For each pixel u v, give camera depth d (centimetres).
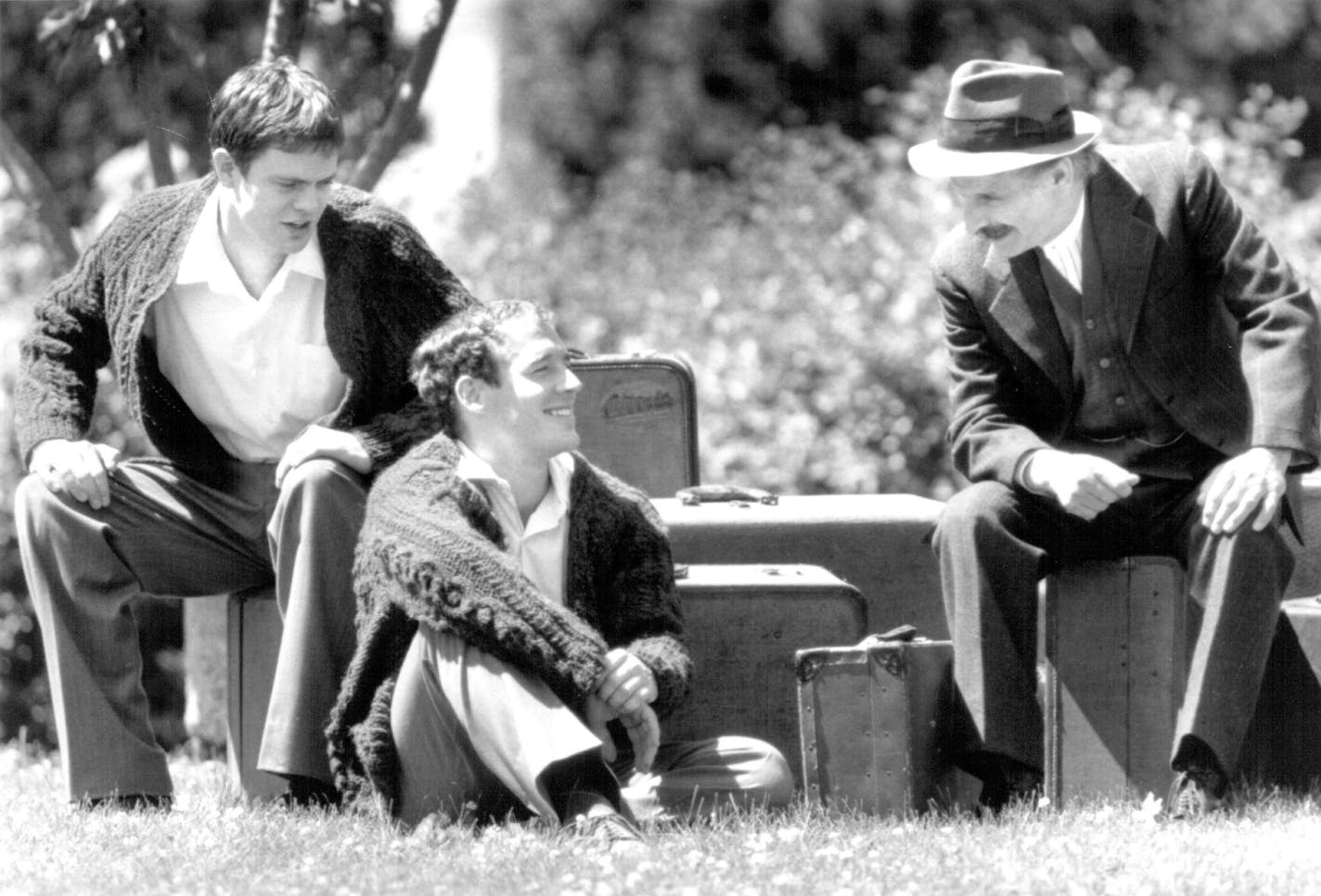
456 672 1571
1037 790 1744
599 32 5953
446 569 1574
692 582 1845
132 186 3484
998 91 1748
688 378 2261
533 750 1543
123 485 1814
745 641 1841
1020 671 1739
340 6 2698
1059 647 1764
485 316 1672
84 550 1770
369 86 3072
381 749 1639
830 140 4306
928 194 3425
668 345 3372
